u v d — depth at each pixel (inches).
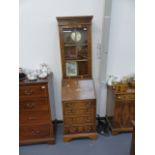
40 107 103.0
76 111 105.3
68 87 107.7
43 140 107.6
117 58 121.3
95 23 113.0
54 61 117.9
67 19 100.0
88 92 105.8
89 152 100.9
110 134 115.5
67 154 99.8
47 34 112.8
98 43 116.4
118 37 117.1
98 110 129.1
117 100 108.5
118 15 113.2
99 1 109.5
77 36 106.1
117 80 122.4
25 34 111.9
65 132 109.0
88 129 109.8
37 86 99.9
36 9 108.5
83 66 111.4
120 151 101.0
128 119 112.3
